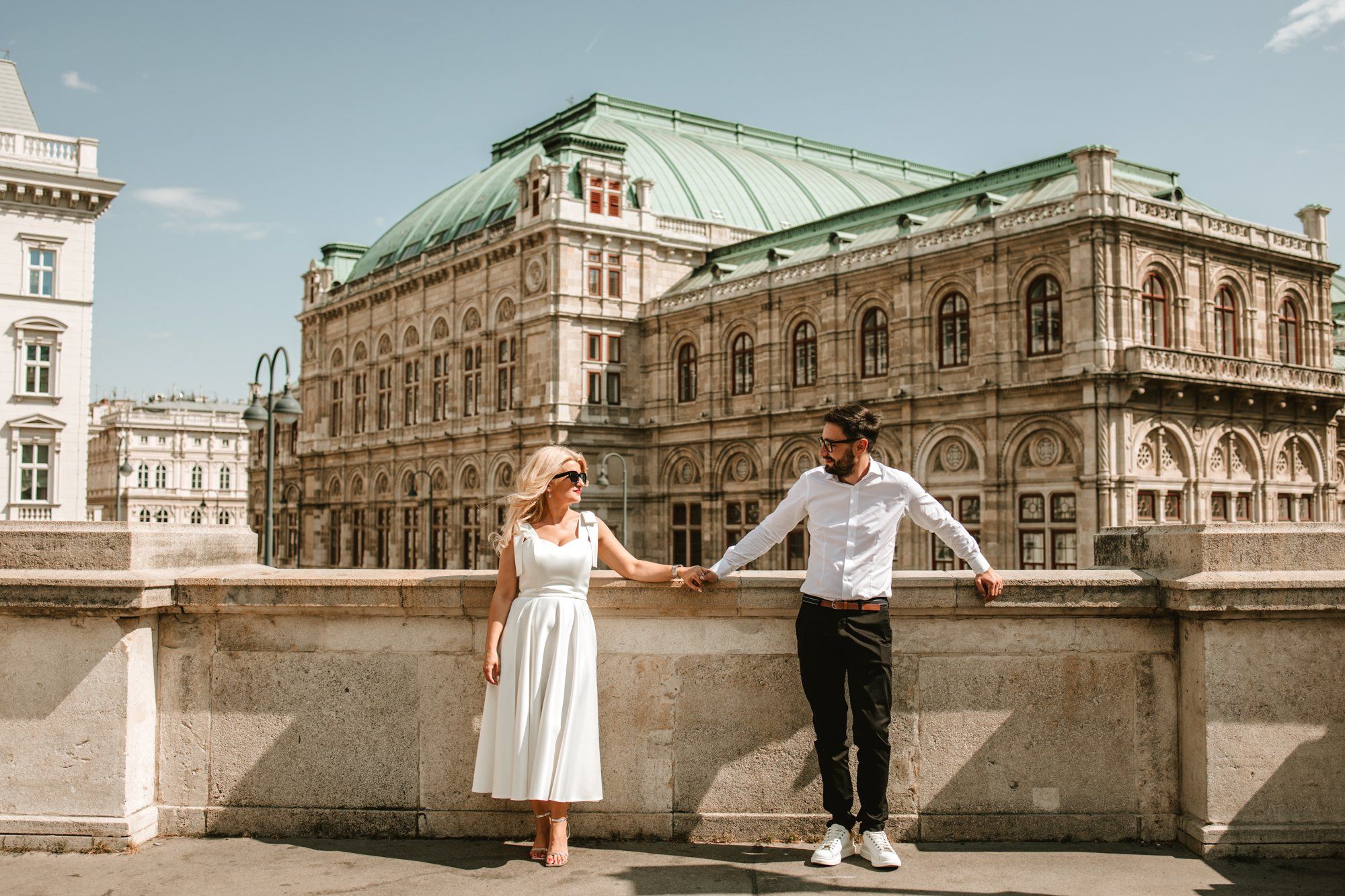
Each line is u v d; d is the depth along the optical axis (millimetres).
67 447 55469
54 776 7453
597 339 60719
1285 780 7223
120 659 7492
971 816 7539
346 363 80438
